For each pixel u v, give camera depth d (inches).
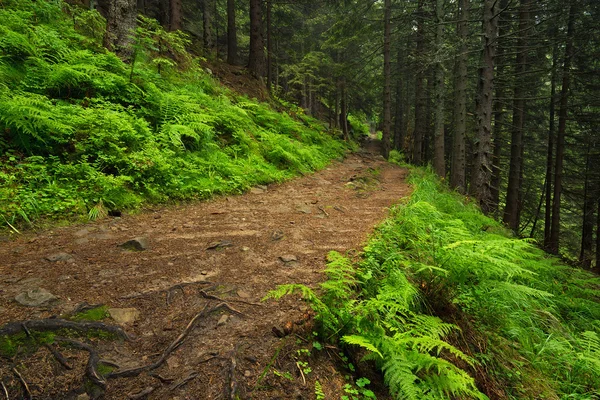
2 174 163.0
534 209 944.3
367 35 834.2
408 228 193.5
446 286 127.0
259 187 296.2
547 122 789.2
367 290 119.9
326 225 206.4
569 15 539.8
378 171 528.7
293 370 80.1
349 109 1573.6
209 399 68.9
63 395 65.1
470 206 364.5
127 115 248.5
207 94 418.3
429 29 646.5
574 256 900.0
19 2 291.6
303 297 109.9
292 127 522.0
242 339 86.9
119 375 71.3
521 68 592.4
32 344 75.0
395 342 87.2
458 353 84.5
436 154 625.3
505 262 125.2
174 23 559.8
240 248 154.6
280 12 959.0
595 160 689.6
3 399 61.5
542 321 161.2
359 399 78.9
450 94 848.9
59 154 197.2
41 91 227.5
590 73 539.8
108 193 191.2
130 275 117.7
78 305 93.6
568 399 112.4
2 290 97.8
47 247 135.6
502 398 104.1
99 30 365.1
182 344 83.4
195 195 235.1
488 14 379.6
